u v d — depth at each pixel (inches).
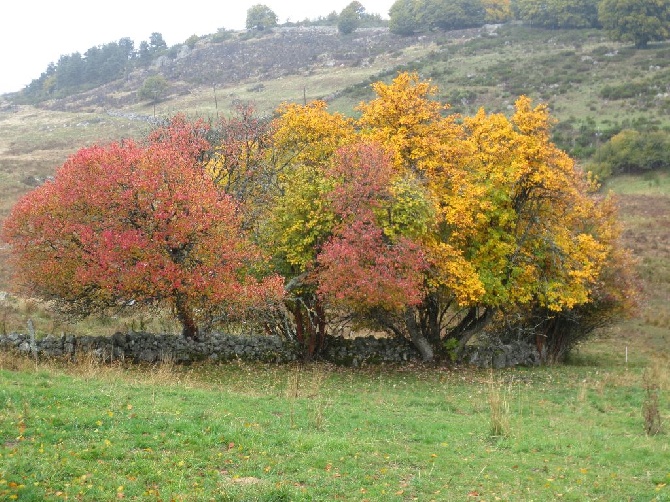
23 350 866.8
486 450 572.4
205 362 978.1
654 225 2326.5
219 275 857.5
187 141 1128.2
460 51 4940.9
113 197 826.8
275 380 893.2
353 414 677.9
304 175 1031.0
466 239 1103.6
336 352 1099.9
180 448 467.8
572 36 4901.6
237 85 5492.1
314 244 1001.5
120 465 420.2
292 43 6437.0
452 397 867.4
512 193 1085.1
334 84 4650.6
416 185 975.0
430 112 1109.1
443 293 1077.8
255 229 1080.8
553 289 1159.0
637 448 608.4
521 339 1322.6
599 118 3257.9
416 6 6274.6
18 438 447.2
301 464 462.9
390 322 1107.3
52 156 3280.0
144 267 807.1
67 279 864.9
